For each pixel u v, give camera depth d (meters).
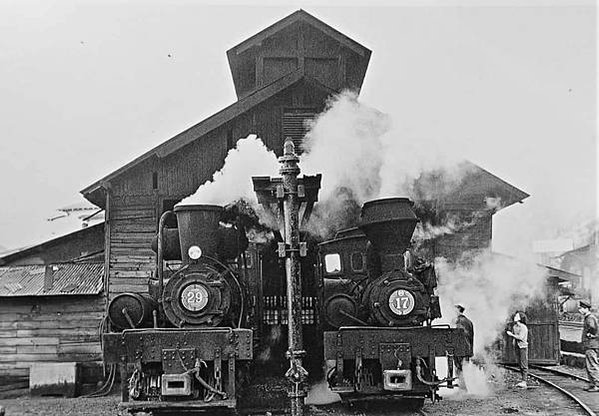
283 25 21.64
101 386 17.36
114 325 12.55
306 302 15.81
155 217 18.97
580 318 36.09
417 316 12.59
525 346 16.25
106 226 19.00
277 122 19.56
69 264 20.86
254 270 14.94
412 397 12.91
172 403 11.66
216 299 12.20
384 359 12.33
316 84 19.59
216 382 11.86
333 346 12.39
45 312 18.70
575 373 19.25
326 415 12.91
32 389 16.67
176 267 18.83
